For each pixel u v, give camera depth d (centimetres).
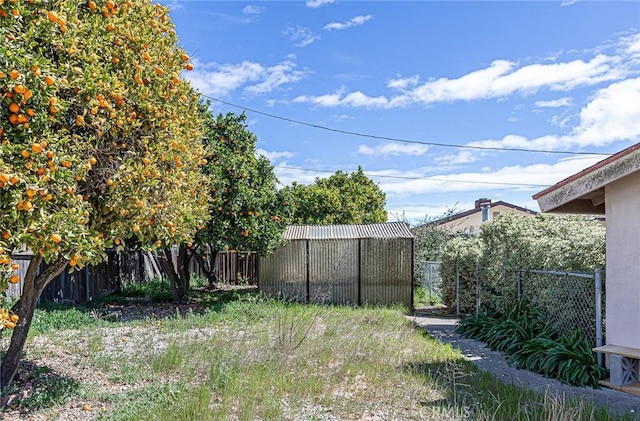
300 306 1259
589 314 737
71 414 471
